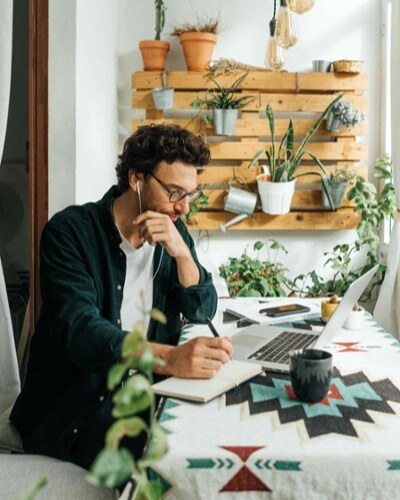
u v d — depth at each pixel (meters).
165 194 1.57
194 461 0.96
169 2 3.42
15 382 2.10
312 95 3.37
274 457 0.97
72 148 2.33
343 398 1.20
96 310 1.44
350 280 3.47
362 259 3.54
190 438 1.02
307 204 3.41
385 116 3.44
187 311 1.74
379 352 1.52
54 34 2.29
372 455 0.96
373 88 3.49
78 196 2.37
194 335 1.72
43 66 2.31
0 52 1.98
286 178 3.21
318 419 1.10
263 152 3.34
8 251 2.47
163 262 1.73
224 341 1.32
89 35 2.54
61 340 1.39
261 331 1.71
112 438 0.51
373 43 3.46
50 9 2.28
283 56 3.45
